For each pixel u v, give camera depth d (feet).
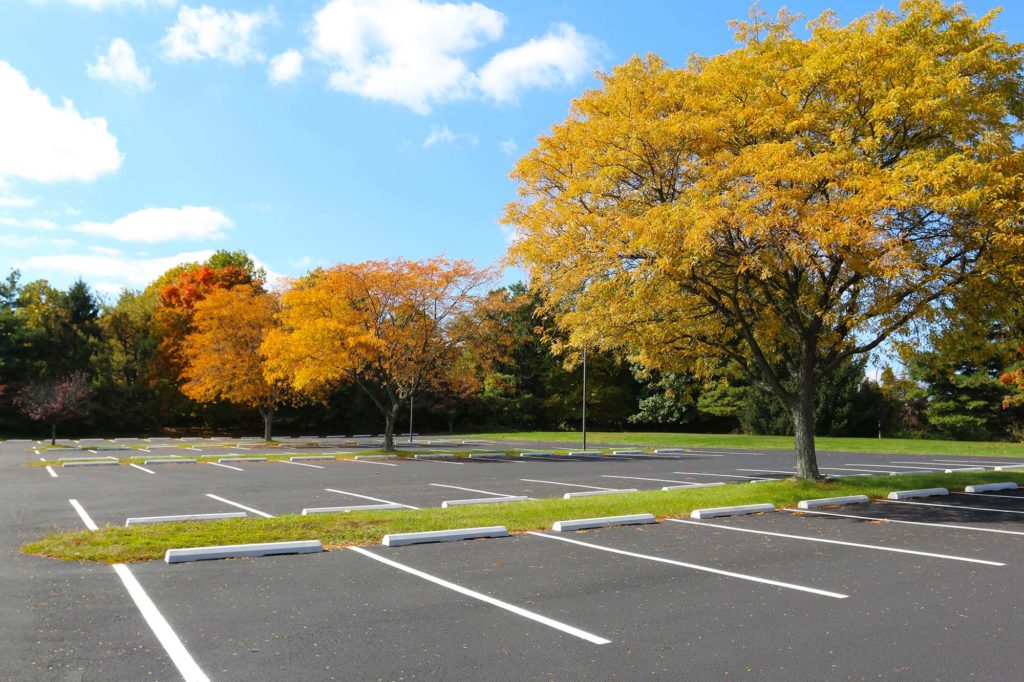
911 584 23.54
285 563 26.32
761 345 54.54
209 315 126.52
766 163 38.06
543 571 25.29
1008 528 35.06
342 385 179.73
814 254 39.68
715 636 18.02
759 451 107.76
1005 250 37.73
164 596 21.56
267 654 16.56
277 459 86.63
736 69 46.44
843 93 42.88
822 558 27.71
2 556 27.17
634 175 45.88
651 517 37.11
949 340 46.50
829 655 16.53
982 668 15.67
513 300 104.88
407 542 30.17
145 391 168.66
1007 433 141.08
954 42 42.57
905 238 40.55
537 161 50.06
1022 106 43.83
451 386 145.28
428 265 96.17
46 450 102.53
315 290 95.35
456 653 16.69
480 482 59.47
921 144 43.06
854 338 46.68
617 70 48.11
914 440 124.67
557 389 197.16
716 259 42.98
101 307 175.01
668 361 54.03
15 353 156.87
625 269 45.37
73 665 15.76
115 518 37.88
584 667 15.78
